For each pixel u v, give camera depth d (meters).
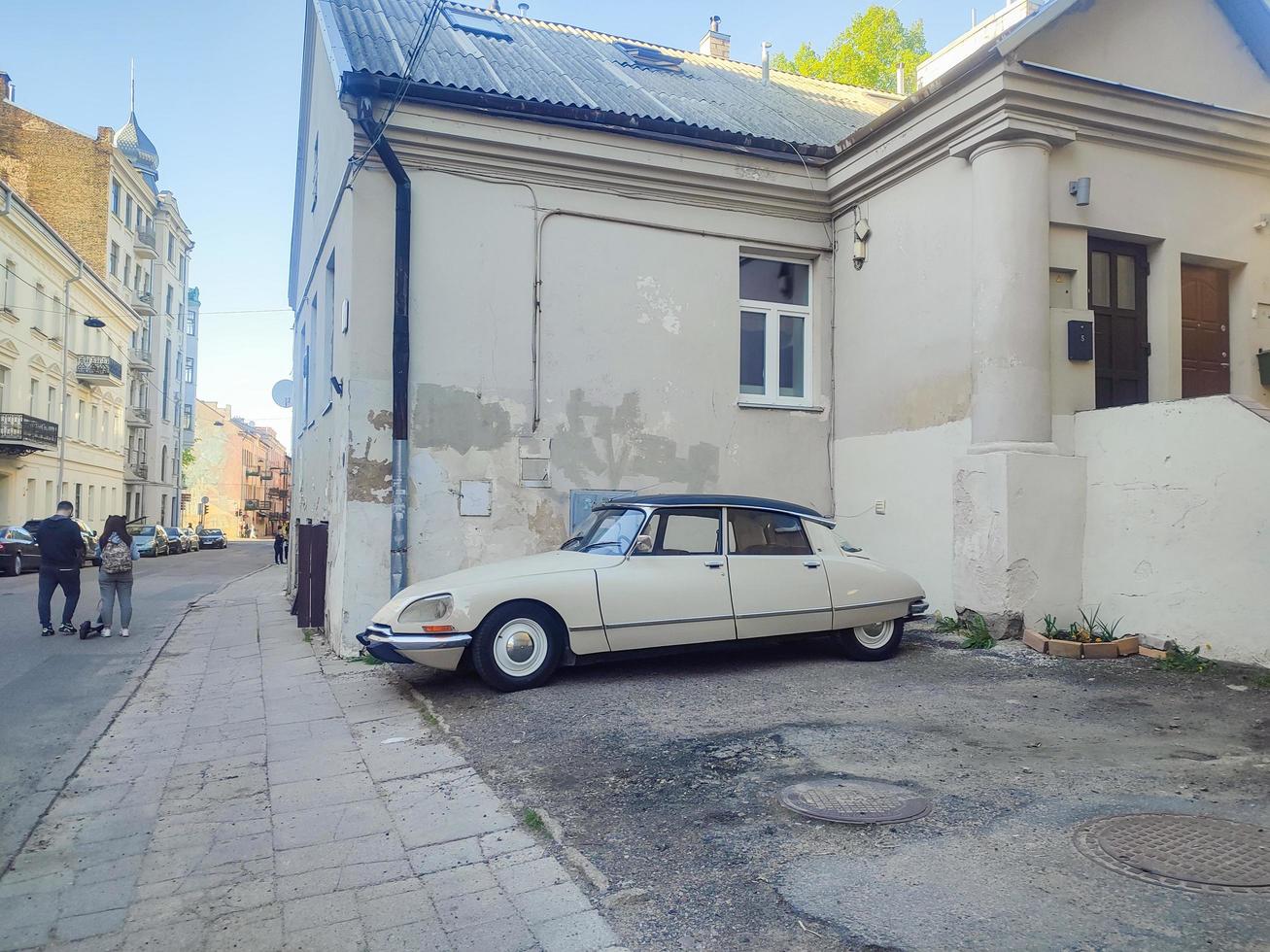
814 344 11.03
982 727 5.42
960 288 8.85
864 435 10.30
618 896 3.34
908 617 7.72
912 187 9.62
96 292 40.91
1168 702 5.97
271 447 119.31
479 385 9.20
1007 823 3.83
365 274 8.81
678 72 14.96
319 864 3.85
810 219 10.91
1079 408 8.47
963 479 8.55
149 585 21.16
